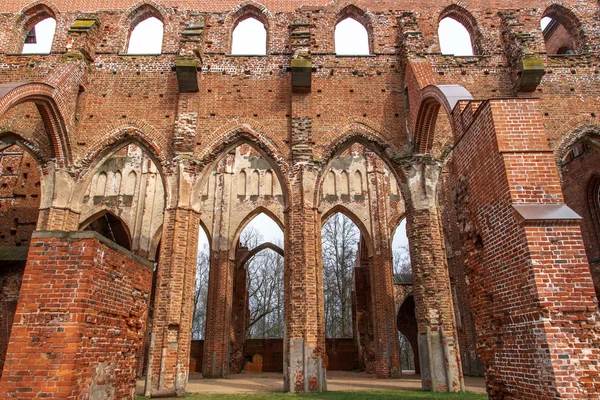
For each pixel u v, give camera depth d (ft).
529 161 25.55
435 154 49.62
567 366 20.70
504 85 53.26
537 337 21.86
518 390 23.57
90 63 53.83
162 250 44.96
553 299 21.81
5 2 58.08
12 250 59.57
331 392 39.81
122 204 76.89
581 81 52.95
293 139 48.93
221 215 76.59
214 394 40.37
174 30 56.24
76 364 20.89
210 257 74.49
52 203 48.03
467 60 54.54
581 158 67.15
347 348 94.12
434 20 57.06
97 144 50.57
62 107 47.47
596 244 64.13
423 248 45.27
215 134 50.19
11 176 65.67
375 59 54.39
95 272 22.81
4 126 49.90
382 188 75.82
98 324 23.04
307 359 40.45
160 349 40.96
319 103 51.85
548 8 57.98
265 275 146.10
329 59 54.13
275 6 57.62
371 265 71.46
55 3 58.13
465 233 31.55
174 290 43.06
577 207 68.08
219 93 52.24
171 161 48.65
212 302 70.79
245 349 96.43
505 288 25.20
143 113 51.67
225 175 79.20
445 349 41.24
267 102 51.93
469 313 66.18
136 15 58.39
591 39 55.83
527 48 51.49
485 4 57.93
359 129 50.88
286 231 46.01
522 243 23.29
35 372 20.58
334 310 125.39
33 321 21.39
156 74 53.62
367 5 57.62
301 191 46.50
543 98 52.08
